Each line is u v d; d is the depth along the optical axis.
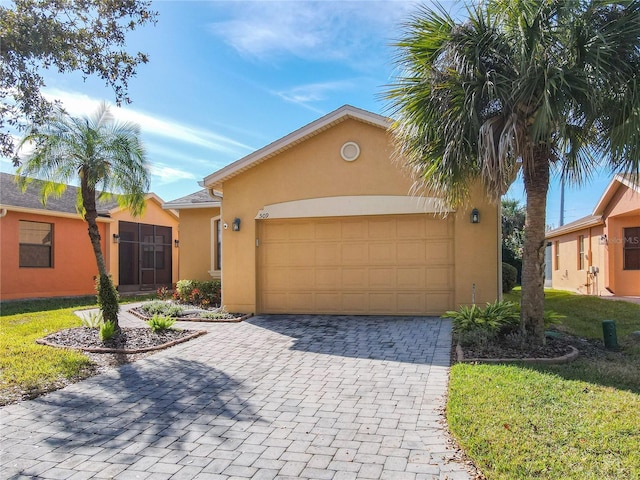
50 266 16.14
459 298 10.06
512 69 6.41
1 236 14.48
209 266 15.52
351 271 11.02
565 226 20.39
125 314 12.30
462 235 10.09
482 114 6.81
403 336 8.41
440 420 4.58
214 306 13.34
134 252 19.22
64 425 4.68
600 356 6.71
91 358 7.34
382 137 10.62
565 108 6.03
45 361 6.88
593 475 3.28
